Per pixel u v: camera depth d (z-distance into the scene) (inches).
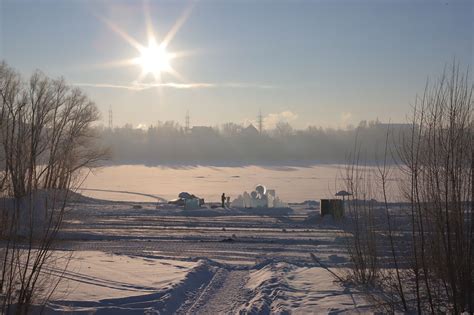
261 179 3474.4
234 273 700.0
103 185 3075.8
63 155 1245.7
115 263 704.4
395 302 469.7
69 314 437.7
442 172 415.5
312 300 505.7
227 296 551.8
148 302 486.9
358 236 583.5
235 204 1974.7
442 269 425.7
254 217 1606.8
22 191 463.2
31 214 430.6
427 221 431.8
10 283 405.7
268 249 946.7
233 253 901.8
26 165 509.0
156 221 1454.2
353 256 591.8
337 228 1280.8
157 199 2368.4
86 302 472.4
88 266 660.1
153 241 1058.7
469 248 398.6
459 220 400.5
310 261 799.7
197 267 690.8
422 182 431.8
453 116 413.4
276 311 462.6
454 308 393.4
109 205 1883.6
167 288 540.7
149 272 642.2
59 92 1909.4
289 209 1796.3
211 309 492.7
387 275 567.5
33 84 1801.2
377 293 514.6
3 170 503.2
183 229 1275.8
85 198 2003.0
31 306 422.9
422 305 454.0
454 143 406.6
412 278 500.1
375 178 706.2
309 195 2496.3
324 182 3218.5
